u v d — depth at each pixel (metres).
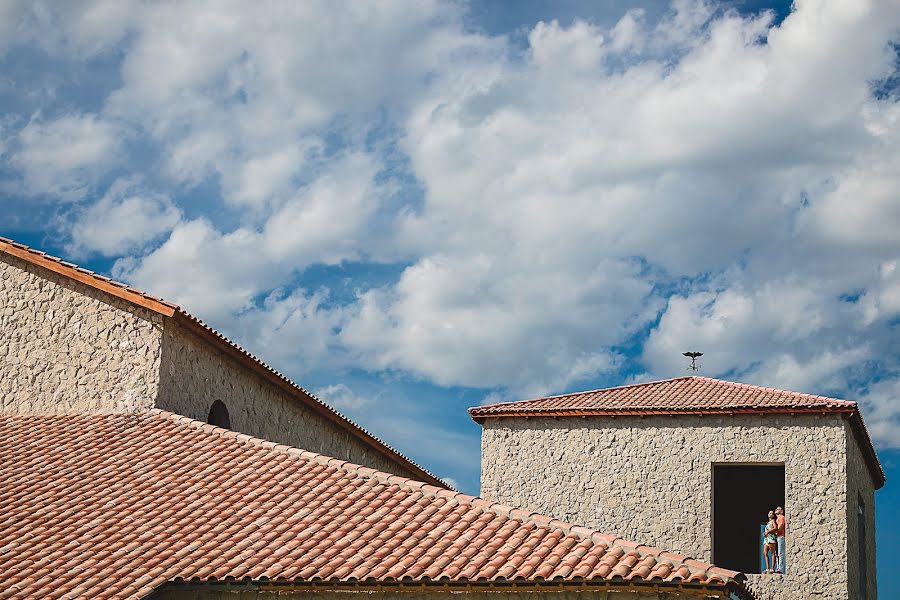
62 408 21.41
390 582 13.59
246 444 19.03
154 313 21.44
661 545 28.39
